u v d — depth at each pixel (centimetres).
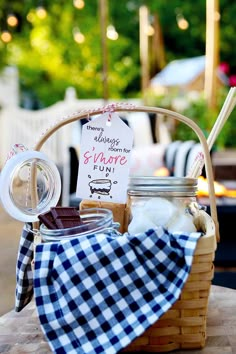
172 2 1276
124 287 81
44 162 97
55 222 90
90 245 82
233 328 96
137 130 500
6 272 300
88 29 1205
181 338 86
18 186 96
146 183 93
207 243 83
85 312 81
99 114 103
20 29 1188
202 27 1288
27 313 107
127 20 1273
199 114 622
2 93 950
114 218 103
